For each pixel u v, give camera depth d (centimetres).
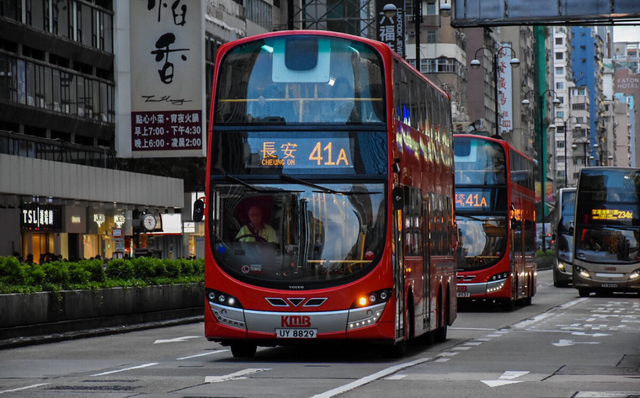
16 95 9000
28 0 9225
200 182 11381
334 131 3091
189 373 2677
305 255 3030
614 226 7938
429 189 3700
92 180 8906
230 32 11762
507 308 6247
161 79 8288
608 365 2930
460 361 3064
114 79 10612
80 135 10100
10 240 8631
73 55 9900
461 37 19025
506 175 5994
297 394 2169
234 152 3105
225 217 3077
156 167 11281
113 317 4688
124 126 10625
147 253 8044
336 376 2586
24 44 9181
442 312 3928
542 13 5662
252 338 3027
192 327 5056
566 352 3412
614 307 6694
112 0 10606
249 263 3041
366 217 3047
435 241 3803
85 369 2867
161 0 8306
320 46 3134
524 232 6631
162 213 10844
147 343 3953
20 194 7800
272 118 3111
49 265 4322
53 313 4175
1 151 8806
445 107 4147
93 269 4706
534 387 2333
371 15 13150
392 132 3100
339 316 2998
